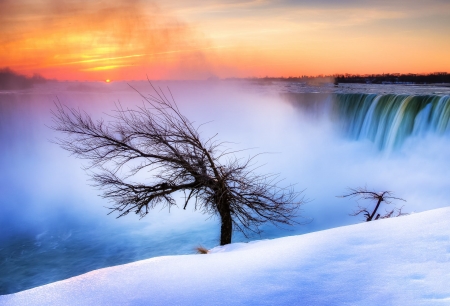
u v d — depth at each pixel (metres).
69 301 3.29
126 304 3.08
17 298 3.48
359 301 2.54
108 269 4.04
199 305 2.89
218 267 3.71
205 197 10.27
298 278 3.09
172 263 4.05
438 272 2.75
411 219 4.16
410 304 2.37
